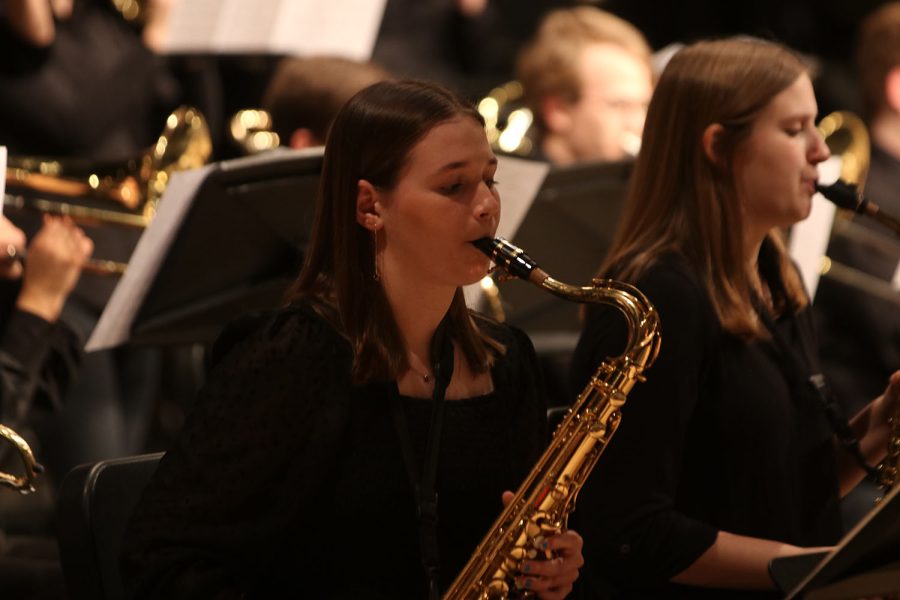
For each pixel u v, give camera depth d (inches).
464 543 297.1
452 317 312.2
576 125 634.2
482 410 304.8
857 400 625.6
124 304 423.5
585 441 304.5
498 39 916.0
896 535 244.2
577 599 334.0
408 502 289.0
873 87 671.8
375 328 292.7
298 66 510.6
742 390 347.9
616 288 326.0
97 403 573.0
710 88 358.9
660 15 986.1
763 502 348.8
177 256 422.3
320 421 283.7
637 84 632.4
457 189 288.5
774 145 356.5
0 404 459.5
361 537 286.7
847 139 642.8
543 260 497.4
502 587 291.4
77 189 498.0
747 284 362.0
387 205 290.5
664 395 339.3
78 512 319.9
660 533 333.4
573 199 484.1
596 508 339.9
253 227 428.8
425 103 290.0
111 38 645.9
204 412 283.0
